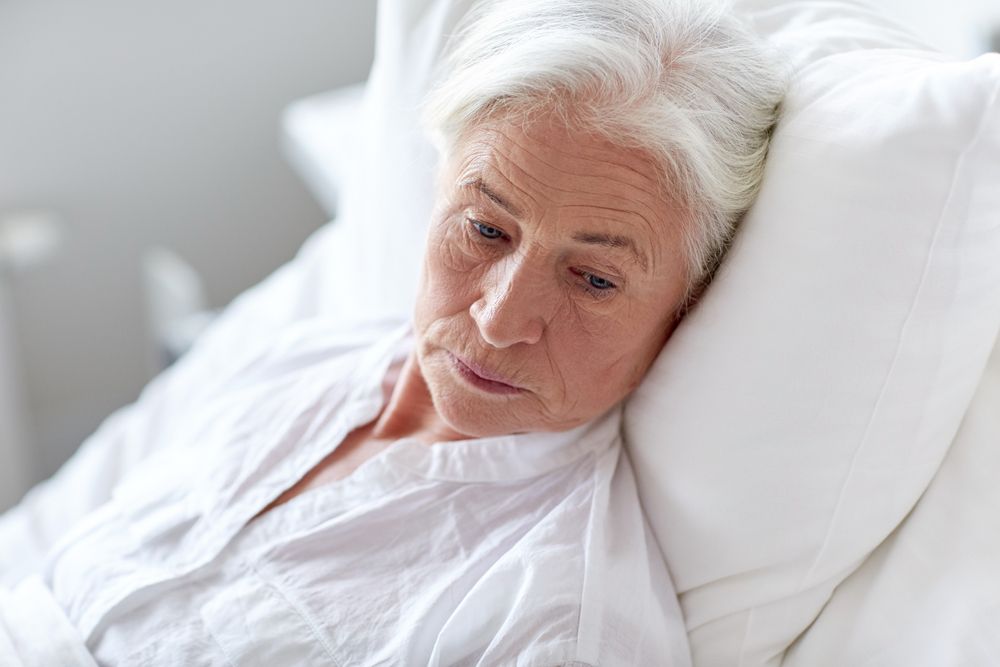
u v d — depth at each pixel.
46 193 1.72
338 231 1.17
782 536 0.70
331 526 0.75
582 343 0.69
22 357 1.81
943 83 0.61
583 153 0.62
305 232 1.94
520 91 0.63
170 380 1.19
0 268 1.67
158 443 1.12
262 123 1.82
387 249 0.99
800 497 0.69
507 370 0.69
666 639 0.72
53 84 1.65
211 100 1.77
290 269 1.26
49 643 0.76
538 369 0.69
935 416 0.67
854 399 0.65
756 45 0.70
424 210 0.93
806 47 0.73
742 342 0.68
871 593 0.70
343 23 1.80
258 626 0.72
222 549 0.77
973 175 0.60
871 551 0.72
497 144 0.65
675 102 0.63
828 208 0.64
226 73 1.76
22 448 1.73
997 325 0.66
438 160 0.85
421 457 0.77
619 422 0.79
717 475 0.71
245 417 0.87
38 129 1.67
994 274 0.62
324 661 0.70
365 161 1.02
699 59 0.65
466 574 0.72
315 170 1.46
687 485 0.73
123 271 1.83
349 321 0.96
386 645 0.70
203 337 1.25
